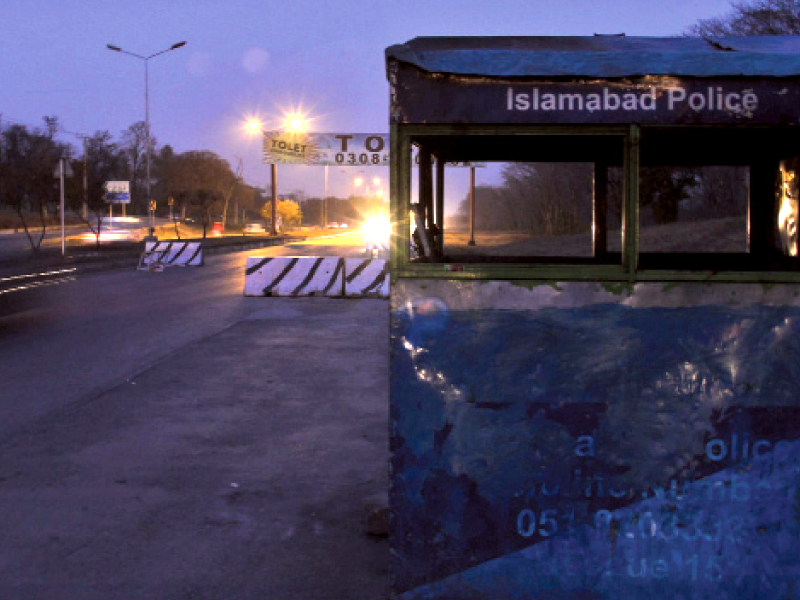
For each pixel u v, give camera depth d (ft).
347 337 38.04
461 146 13.07
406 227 9.93
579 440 9.92
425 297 9.96
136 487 17.16
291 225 401.49
